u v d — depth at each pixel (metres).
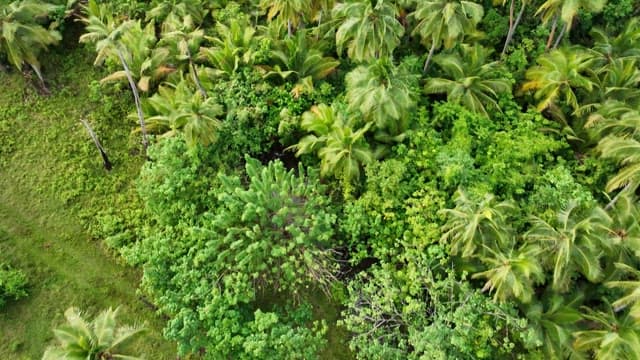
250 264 16.61
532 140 19.45
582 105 20.78
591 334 15.08
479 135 19.50
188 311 15.80
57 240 19.95
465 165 17.72
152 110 21.41
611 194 19.31
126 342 13.66
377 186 17.88
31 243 19.83
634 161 16.88
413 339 15.04
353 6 17.06
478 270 16.42
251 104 20.28
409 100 18.06
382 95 17.39
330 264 17.45
